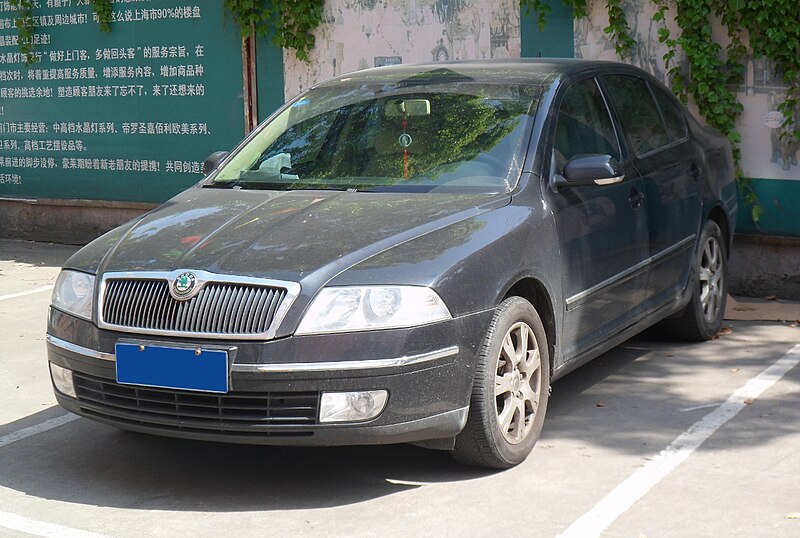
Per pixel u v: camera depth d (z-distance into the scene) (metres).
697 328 6.73
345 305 4.14
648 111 6.39
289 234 4.54
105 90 11.33
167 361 4.24
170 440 5.27
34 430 5.51
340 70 9.81
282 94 10.17
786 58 7.90
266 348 4.10
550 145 5.24
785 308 7.77
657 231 6.00
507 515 4.17
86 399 4.55
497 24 9.01
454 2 9.17
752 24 7.95
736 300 8.16
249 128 10.40
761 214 8.19
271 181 5.44
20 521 4.27
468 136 5.30
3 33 11.95
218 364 4.14
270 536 4.04
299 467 4.80
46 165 11.91
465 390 4.34
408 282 4.20
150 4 10.85
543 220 4.91
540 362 4.82
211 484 4.63
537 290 4.88
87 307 4.54
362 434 4.13
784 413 5.39
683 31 8.21
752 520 4.06
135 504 4.43
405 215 4.68
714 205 6.80
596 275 5.32
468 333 4.33
